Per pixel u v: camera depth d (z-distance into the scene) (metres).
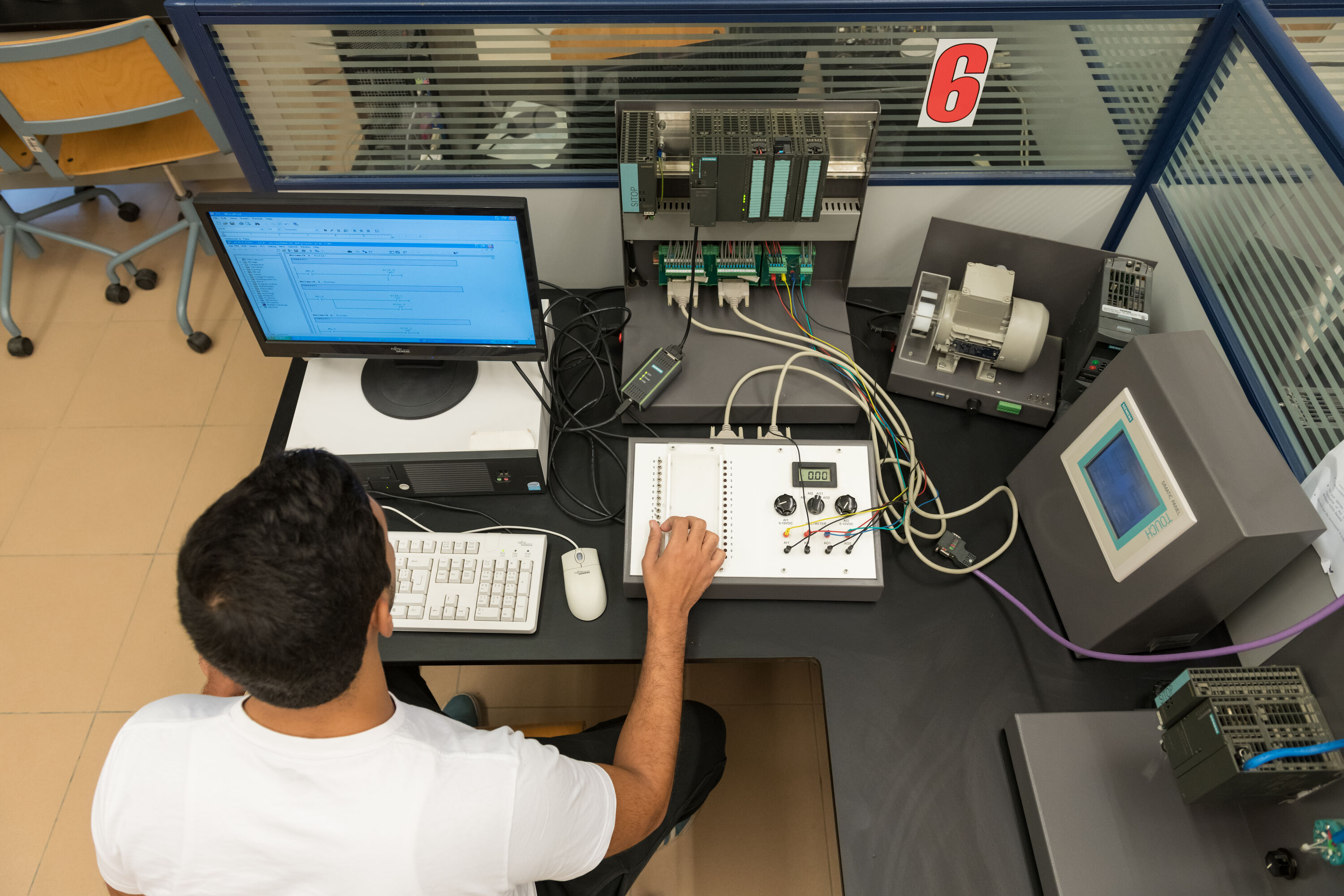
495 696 1.94
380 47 1.29
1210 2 1.24
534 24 1.25
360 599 0.75
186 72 2.07
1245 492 0.96
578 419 1.50
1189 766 0.96
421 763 0.81
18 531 2.16
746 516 1.28
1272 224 1.21
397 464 1.32
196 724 0.82
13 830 1.75
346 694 0.78
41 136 2.22
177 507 2.20
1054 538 1.27
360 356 1.36
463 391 1.40
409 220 1.15
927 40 1.31
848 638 1.27
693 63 1.36
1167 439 1.03
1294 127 1.15
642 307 1.55
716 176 1.27
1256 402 1.24
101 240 2.79
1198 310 1.38
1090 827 1.03
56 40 1.88
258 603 0.69
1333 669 0.90
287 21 1.24
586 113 1.42
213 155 2.39
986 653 1.25
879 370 1.57
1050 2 1.23
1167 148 1.46
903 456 1.45
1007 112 1.42
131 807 0.79
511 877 0.84
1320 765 0.86
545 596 1.30
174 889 0.80
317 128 1.42
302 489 0.73
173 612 2.04
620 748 1.07
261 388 2.42
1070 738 1.09
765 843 1.75
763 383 1.46
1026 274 1.45
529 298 1.26
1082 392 1.37
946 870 1.08
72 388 2.42
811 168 1.26
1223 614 1.13
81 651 1.98
